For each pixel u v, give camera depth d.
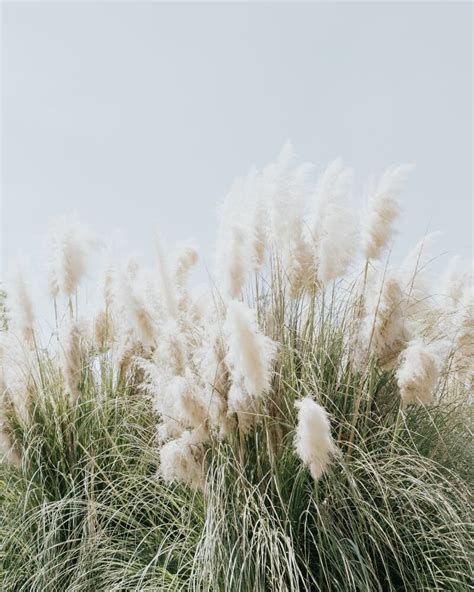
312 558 3.46
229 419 3.54
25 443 4.07
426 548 3.50
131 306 4.01
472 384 4.29
